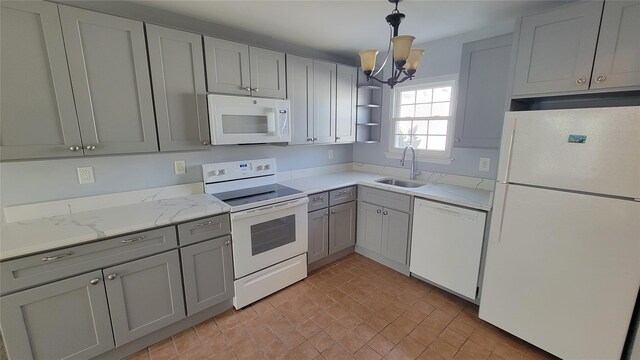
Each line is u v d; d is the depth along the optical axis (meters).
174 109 1.96
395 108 3.30
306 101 2.75
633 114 1.32
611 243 1.44
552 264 1.65
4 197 1.67
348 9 2.00
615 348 1.50
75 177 1.89
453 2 1.89
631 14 1.39
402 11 2.04
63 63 1.53
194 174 2.42
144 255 1.71
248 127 2.28
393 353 1.83
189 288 1.93
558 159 1.56
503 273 1.86
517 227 1.76
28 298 1.37
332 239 2.91
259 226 2.24
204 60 2.05
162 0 1.87
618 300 1.46
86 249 1.51
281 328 2.04
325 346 1.88
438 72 2.82
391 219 2.75
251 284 2.25
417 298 2.40
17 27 1.39
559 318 1.66
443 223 2.32
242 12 2.06
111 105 1.71
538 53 1.70
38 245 1.37
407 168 3.23
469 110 2.34
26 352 1.40
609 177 1.41
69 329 1.51
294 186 2.77
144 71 1.80
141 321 1.75
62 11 1.49
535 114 1.62
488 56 2.19
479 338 1.95
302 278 2.66
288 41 2.76
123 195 2.07
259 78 2.35
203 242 1.95
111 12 1.87
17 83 1.42
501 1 1.87
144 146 1.86
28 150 1.48
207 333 1.99
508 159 1.74
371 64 1.66
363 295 2.45
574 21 1.55
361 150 3.71
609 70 1.47
